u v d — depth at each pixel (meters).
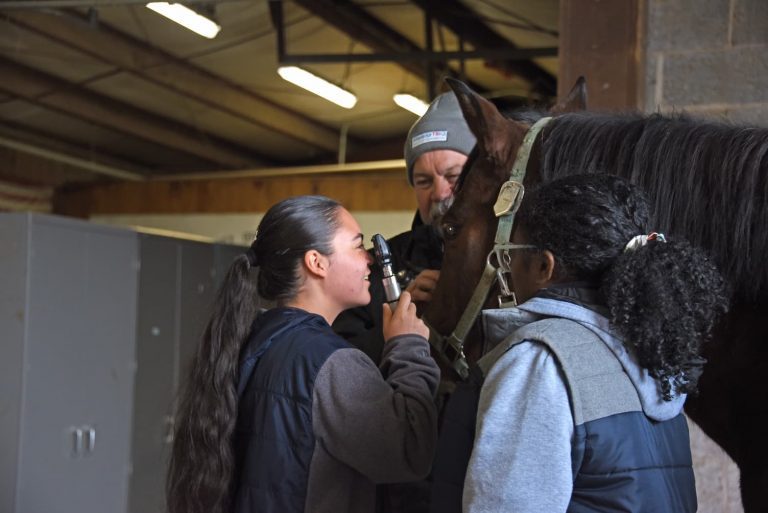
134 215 8.81
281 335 1.69
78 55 7.04
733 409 1.39
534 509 1.17
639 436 1.22
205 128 8.93
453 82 1.61
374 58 6.26
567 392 1.20
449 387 1.74
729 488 2.91
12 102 7.93
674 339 1.18
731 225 1.33
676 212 1.37
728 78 2.99
